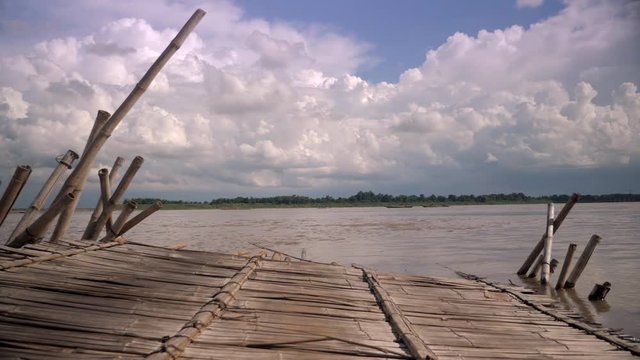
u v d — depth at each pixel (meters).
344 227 17.48
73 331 2.12
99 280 2.87
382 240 12.16
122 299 2.60
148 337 2.12
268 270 3.75
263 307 2.78
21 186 3.57
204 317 2.39
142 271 3.22
